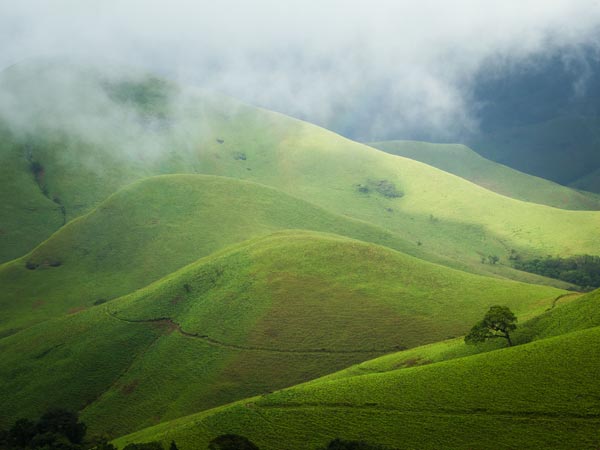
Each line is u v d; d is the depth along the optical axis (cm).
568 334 7144
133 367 12619
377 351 11138
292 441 6188
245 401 8131
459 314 12012
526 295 12406
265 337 12344
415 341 11194
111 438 9900
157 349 13050
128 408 11069
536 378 6275
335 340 11775
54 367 13025
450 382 6800
